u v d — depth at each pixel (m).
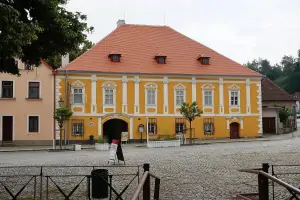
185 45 49.50
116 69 43.78
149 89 44.69
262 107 53.06
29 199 12.14
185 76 45.66
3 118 40.66
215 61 48.31
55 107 41.78
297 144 35.09
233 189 13.38
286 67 158.50
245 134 47.38
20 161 24.44
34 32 11.73
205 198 11.95
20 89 41.09
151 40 48.78
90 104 42.84
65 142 41.84
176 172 17.86
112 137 43.94
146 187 9.54
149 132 44.38
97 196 12.23
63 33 14.12
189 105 42.03
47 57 15.84
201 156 25.58
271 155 25.16
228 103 47.03
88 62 43.59
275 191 12.74
